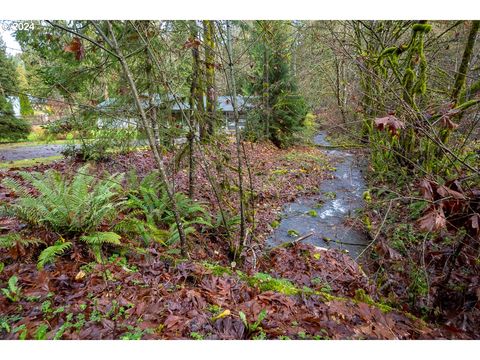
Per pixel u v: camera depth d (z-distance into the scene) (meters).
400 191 5.60
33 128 12.52
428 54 6.98
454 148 4.88
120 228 3.45
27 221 3.07
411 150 5.56
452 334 2.52
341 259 4.48
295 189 8.15
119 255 3.16
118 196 4.23
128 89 4.23
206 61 4.17
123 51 3.95
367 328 2.17
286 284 3.19
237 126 3.78
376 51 7.68
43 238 2.95
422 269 3.31
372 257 4.60
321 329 2.31
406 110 3.50
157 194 4.94
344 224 5.71
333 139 14.05
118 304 2.29
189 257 3.54
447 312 2.89
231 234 4.56
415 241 4.14
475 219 2.37
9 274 2.47
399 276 3.71
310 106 14.66
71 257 2.81
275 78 10.20
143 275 2.82
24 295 2.24
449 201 2.46
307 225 6.10
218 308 2.45
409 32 8.09
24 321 2.01
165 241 3.87
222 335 2.12
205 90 4.98
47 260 2.57
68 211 3.07
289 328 2.27
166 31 4.12
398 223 4.70
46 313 2.12
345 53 4.98
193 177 5.14
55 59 5.09
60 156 7.95
